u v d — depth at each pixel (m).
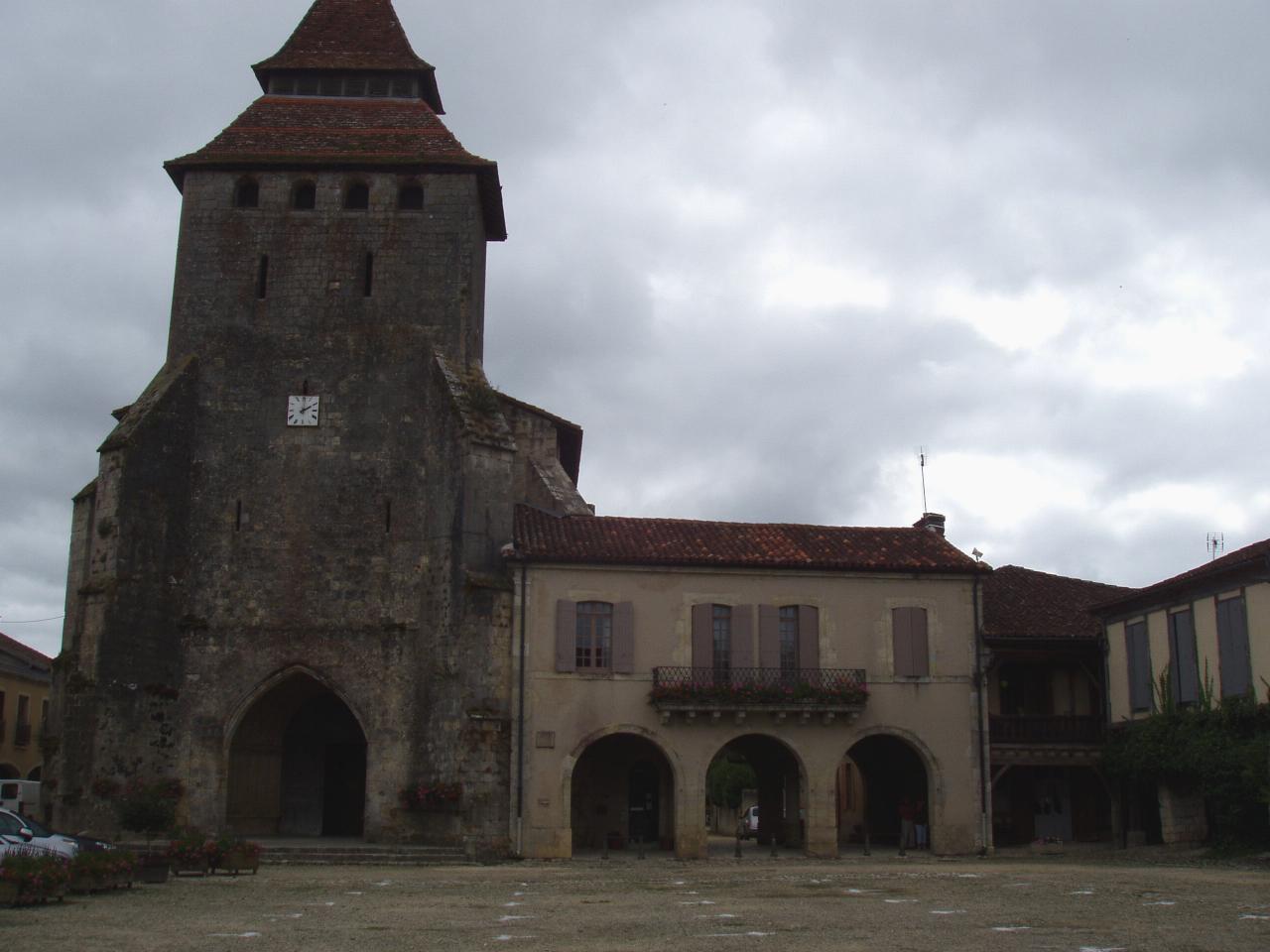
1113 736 34.94
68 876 18.88
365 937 14.71
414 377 33.97
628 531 33.84
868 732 32.38
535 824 30.27
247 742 32.66
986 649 33.69
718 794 61.91
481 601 30.64
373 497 33.16
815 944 14.07
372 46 38.88
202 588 32.44
